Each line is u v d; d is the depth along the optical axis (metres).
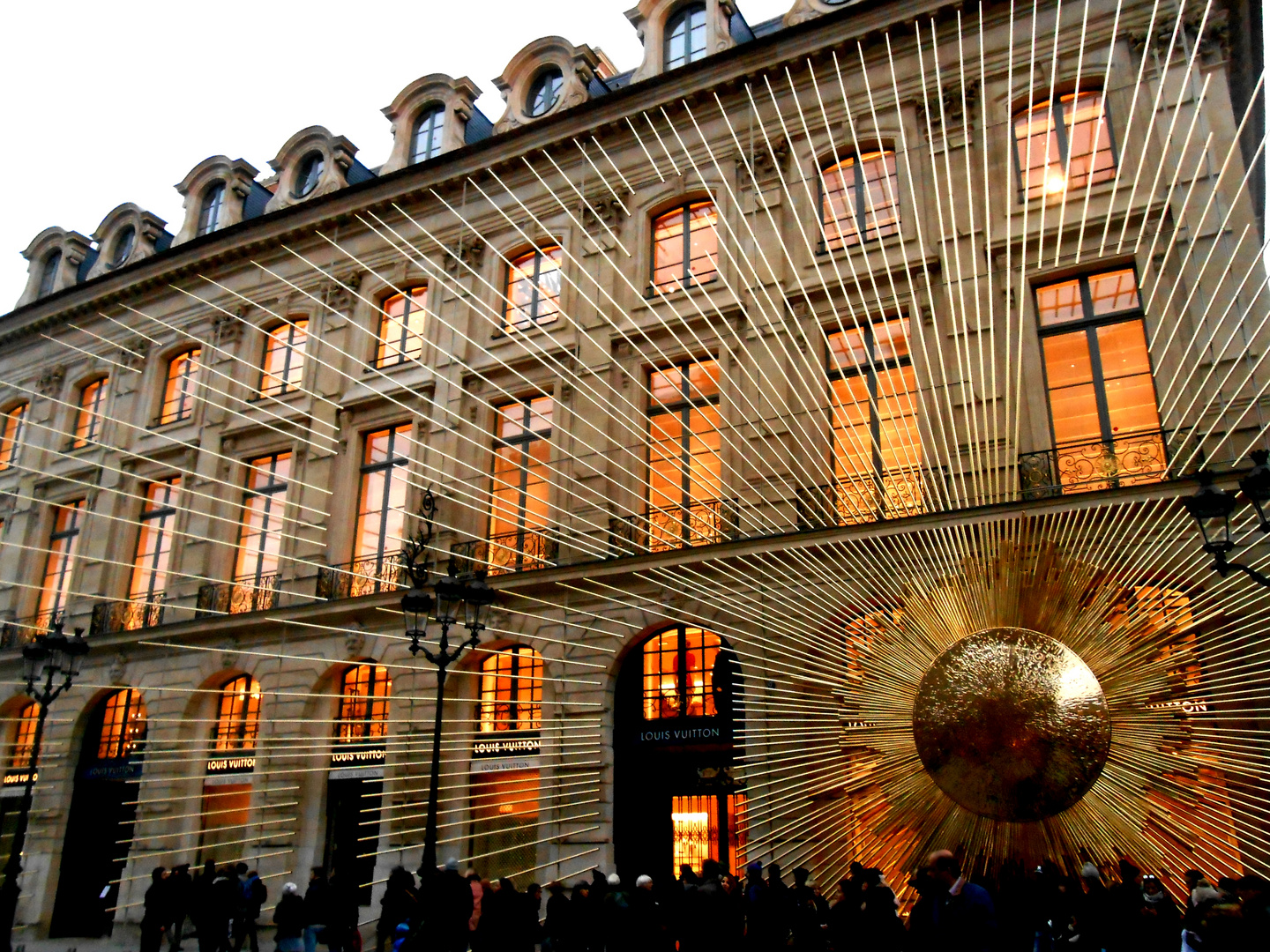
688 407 17.97
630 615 17.02
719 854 15.95
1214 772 9.94
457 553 19.20
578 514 18.28
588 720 16.75
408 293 22.59
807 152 18.42
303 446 22.30
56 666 16.61
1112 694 10.00
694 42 21.58
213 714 21.52
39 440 27.03
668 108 19.98
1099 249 15.21
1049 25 16.73
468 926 11.18
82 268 30.19
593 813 16.28
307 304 23.61
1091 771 9.86
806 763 12.37
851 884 9.71
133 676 22.42
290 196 25.77
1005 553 10.99
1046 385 15.31
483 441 20.05
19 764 23.62
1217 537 9.27
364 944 16.89
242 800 20.38
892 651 11.07
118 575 24.00
